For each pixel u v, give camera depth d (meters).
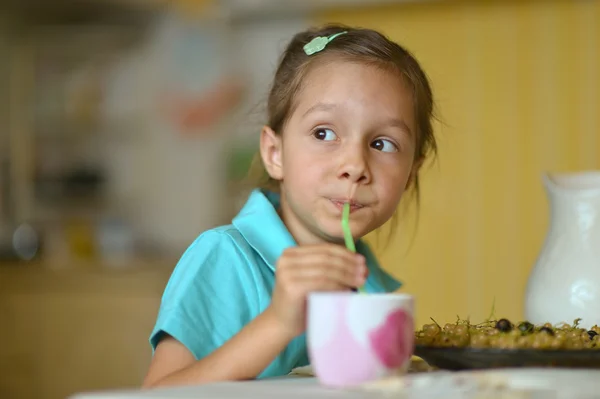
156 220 4.80
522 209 4.15
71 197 4.75
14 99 4.75
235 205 4.65
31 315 3.96
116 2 4.65
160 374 1.32
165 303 1.41
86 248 4.47
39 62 4.79
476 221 4.19
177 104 4.77
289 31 4.61
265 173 1.95
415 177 1.82
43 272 3.98
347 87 1.49
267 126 1.73
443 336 1.18
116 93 4.81
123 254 4.48
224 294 1.44
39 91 4.79
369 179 1.46
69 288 3.96
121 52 4.81
